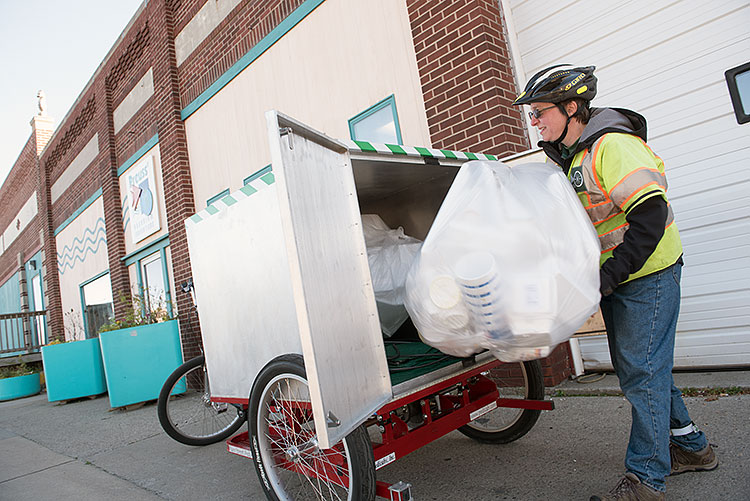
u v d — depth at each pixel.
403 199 3.35
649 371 1.86
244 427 4.29
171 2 7.86
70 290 12.59
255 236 2.60
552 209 1.77
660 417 1.85
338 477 2.11
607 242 1.90
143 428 4.93
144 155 8.80
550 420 3.22
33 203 15.20
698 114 3.45
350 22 5.19
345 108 5.30
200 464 3.55
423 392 2.27
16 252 17.73
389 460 2.15
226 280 2.82
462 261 1.79
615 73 3.79
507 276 1.70
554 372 3.83
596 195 1.88
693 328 3.55
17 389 9.81
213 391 3.00
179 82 7.79
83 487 3.37
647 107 3.66
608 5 3.78
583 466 2.49
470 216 1.83
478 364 2.53
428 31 4.44
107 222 10.07
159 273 8.70
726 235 3.39
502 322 1.71
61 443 4.77
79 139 11.54
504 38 4.24
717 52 3.35
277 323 2.51
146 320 7.00
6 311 20.28
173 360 6.30
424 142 4.61
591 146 1.88
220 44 6.90
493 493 2.39
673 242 1.88
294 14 5.75
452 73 4.28
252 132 6.48
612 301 1.97
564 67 1.98
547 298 1.67
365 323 2.09
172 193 7.81
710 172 3.42
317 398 1.67
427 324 1.94
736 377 3.24
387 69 4.88
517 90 4.20
